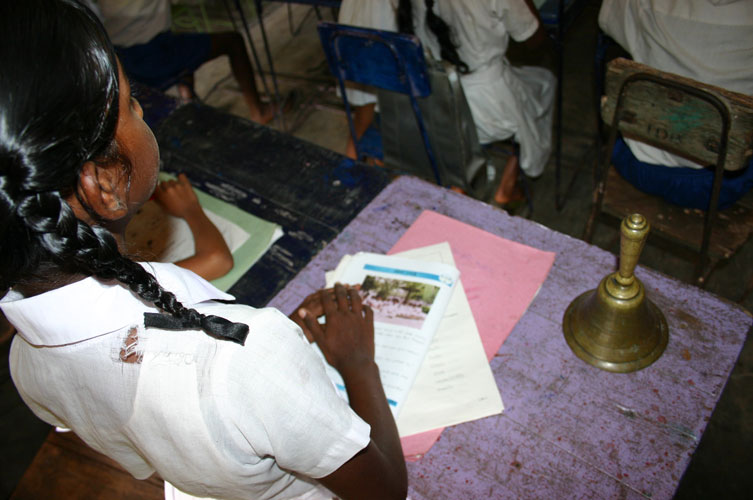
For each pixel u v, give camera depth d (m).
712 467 1.47
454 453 0.77
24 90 0.31
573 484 0.72
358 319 0.82
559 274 0.96
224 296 0.51
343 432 0.47
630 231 0.70
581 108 2.62
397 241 1.07
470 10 1.65
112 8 2.28
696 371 0.81
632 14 1.41
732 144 1.14
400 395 0.83
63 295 0.41
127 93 0.40
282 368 0.43
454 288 0.96
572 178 2.24
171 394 0.42
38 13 0.32
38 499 0.96
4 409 1.68
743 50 1.25
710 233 1.36
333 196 1.21
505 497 0.72
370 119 2.04
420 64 1.48
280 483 0.56
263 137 1.39
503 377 0.84
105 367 0.43
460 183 1.88
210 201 1.24
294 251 1.11
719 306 0.87
